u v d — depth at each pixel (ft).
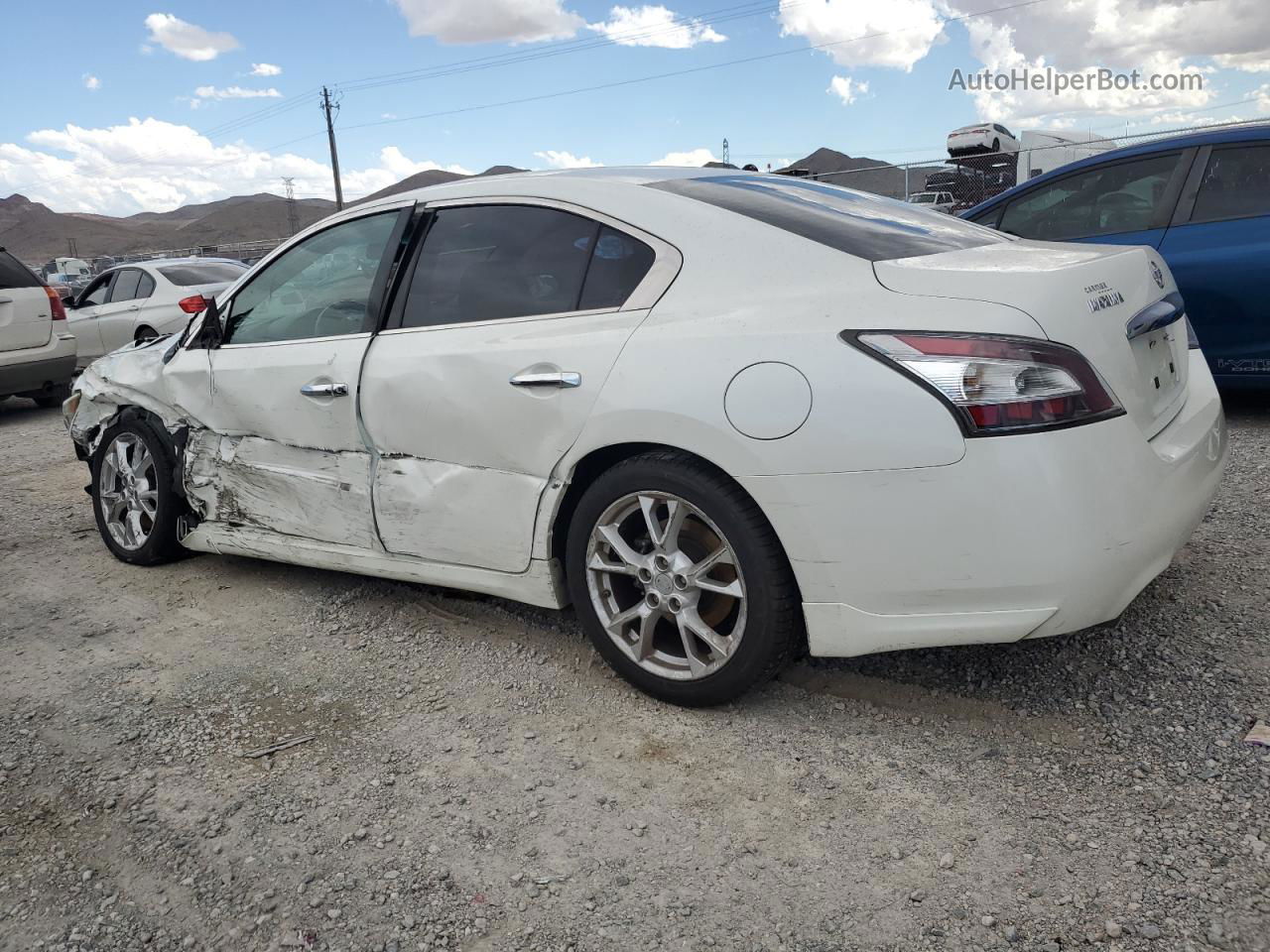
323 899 7.06
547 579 9.98
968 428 7.43
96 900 7.18
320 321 11.94
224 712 10.00
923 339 7.65
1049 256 8.91
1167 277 10.07
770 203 9.70
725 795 8.05
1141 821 7.29
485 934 6.63
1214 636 10.05
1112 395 7.74
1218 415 9.79
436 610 12.35
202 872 7.44
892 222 9.86
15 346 30.66
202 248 105.60
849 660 10.16
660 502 9.03
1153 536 7.86
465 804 8.14
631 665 9.60
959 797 7.78
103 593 13.76
